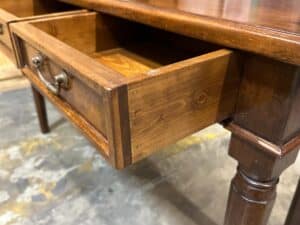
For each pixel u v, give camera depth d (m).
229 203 0.60
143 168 1.10
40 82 0.64
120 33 0.82
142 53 0.78
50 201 0.95
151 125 0.40
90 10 0.75
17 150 1.19
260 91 0.44
